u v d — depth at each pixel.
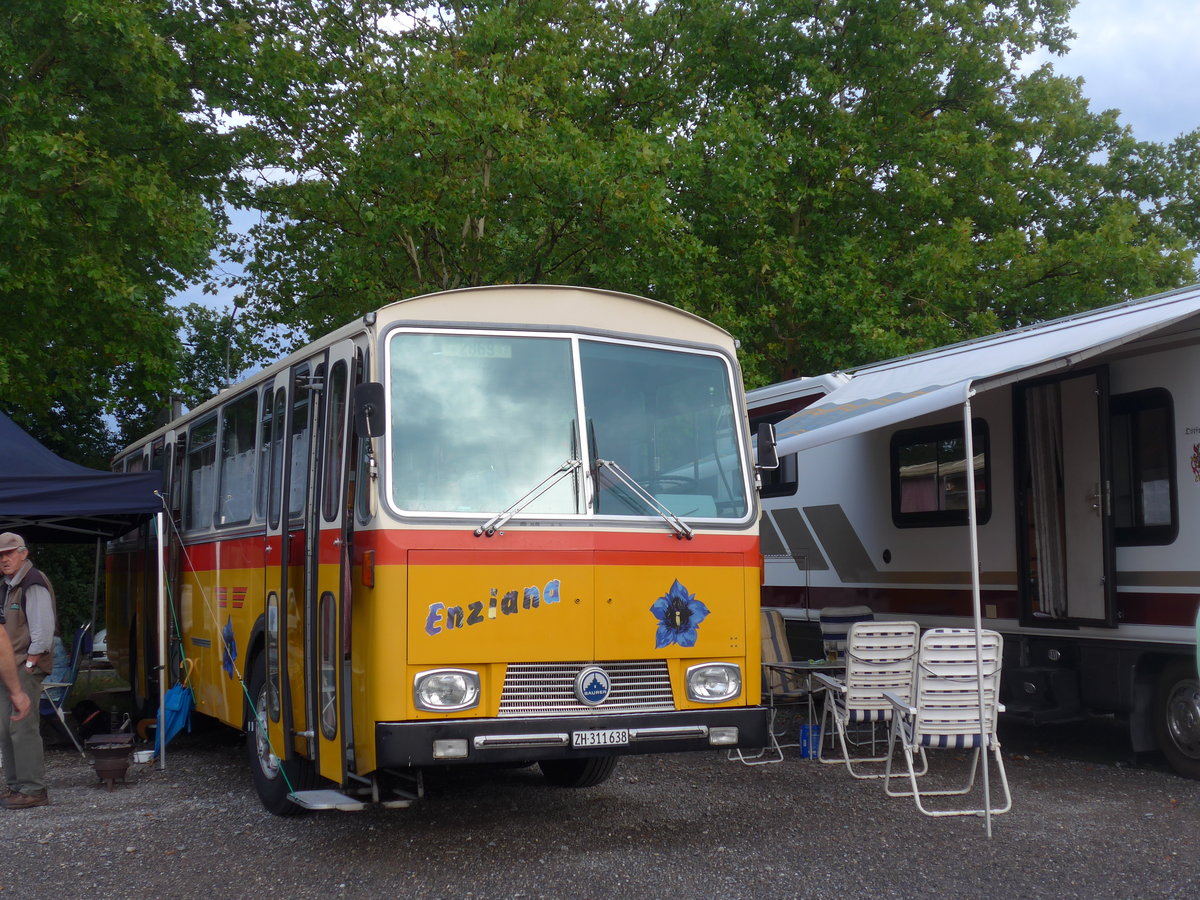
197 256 17.41
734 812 7.25
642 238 18.31
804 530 12.34
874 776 8.38
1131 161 24.11
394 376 6.09
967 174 21.61
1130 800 7.55
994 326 20.48
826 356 20.11
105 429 26.52
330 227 20.78
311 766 7.07
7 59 14.46
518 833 6.75
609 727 5.98
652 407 6.60
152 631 11.36
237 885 5.77
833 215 21.75
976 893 5.45
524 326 6.41
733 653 6.46
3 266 14.20
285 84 18.73
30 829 7.11
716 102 22.30
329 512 6.54
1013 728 11.21
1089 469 9.06
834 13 21.41
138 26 15.18
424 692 5.76
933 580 10.56
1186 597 8.26
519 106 18.56
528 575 6.02
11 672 7.67
